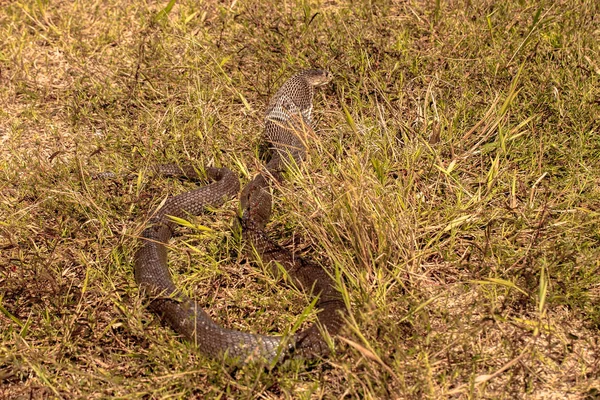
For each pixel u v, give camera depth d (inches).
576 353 146.8
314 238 178.1
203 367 143.4
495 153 205.5
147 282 166.6
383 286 157.8
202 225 191.8
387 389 133.9
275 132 216.2
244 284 171.6
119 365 148.9
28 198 199.5
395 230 167.6
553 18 249.1
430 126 214.4
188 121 232.1
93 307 165.3
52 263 175.8
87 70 256.8
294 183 199.0
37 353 149.5
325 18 281.4
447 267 169.6
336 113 230.1
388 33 267.3
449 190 192.4
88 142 225.0
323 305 158.4
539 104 219.6
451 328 150.6
